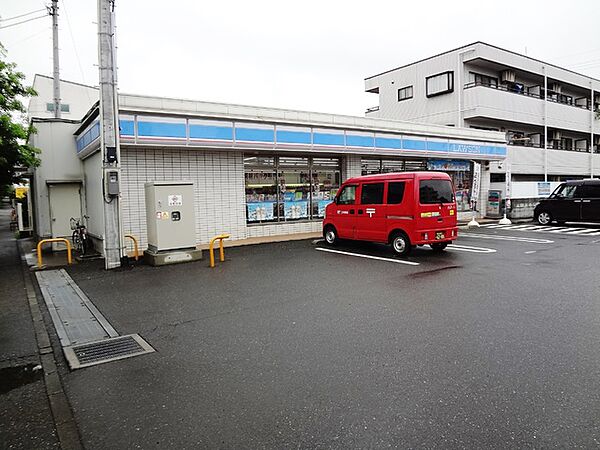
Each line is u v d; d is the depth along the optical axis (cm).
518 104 2323
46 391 361
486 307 557
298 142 1255
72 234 1279
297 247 1138
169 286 724
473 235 1348
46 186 1260
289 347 436
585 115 2798
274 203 1344
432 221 955
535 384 340
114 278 800
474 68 2331
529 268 805
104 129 884
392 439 273
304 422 296
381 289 670
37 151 1102
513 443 264
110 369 398
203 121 1088
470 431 279
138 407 326
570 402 311
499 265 840
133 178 1076
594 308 543
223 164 1217
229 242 1217
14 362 427
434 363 386
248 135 1162
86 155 1180
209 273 823
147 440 281
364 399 325
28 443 284
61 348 459
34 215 1603
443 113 2353
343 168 1479
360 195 1066
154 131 1019
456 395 327
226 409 317
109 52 891
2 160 1007
